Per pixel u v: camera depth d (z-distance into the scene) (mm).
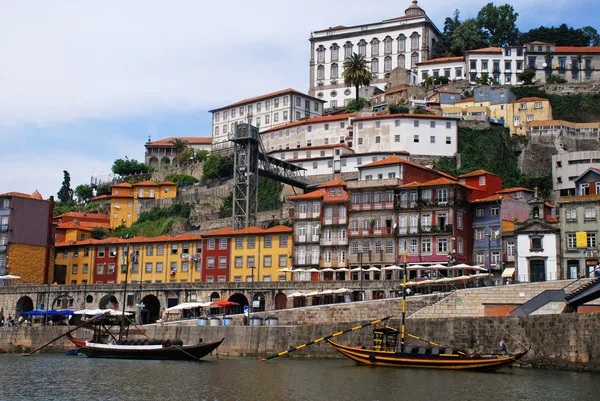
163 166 189625
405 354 66562
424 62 190875
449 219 102812
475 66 183750
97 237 150125
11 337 90125
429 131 145125
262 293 98000
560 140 146625
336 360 73375
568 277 92688
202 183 161625
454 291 78188
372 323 70750
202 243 118562
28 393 52938
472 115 157375
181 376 61469
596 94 166000
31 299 113125
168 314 103312
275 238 113500
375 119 147875
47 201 130500
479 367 63562
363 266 106938
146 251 123438
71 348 88438
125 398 50938
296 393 52719
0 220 126188
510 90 168250
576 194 98375
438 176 120500
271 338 77688
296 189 148000
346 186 112062
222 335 80375
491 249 104000
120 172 191875
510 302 76375
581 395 50719
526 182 142250
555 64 179375
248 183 127625
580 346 63344
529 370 64188
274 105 186125
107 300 109875
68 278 130125
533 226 96125
